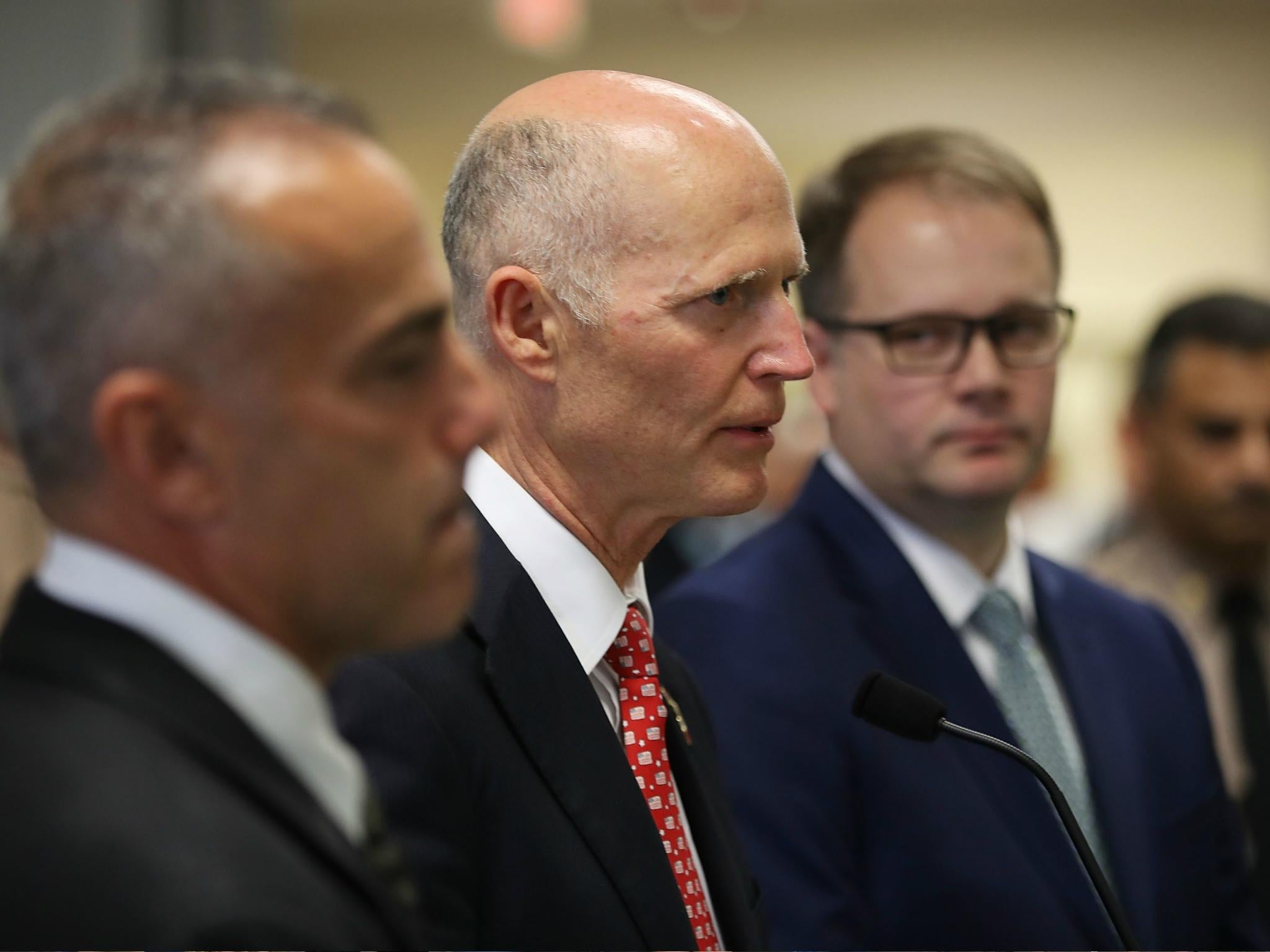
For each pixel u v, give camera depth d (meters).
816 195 2.62
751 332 1.67
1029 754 2.36
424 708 1.47
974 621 2.48
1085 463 10.42
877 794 2.20
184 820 0.85
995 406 2.42
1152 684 2.58
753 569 2.44
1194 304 3.62
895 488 2.47
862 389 2.48
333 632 1.03
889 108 10.15
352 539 0.99
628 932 1.48
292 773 0.97
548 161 1.67
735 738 2.22
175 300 0.92
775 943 2.08
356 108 1.04
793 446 6.20
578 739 1.57
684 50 10.19
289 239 0.94
